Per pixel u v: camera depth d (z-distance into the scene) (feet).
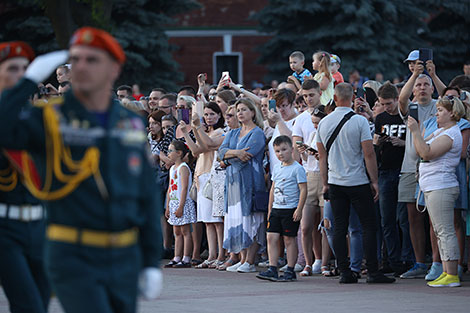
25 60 31.14
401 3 191.52
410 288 55.88
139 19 181.68
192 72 231.09
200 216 71.72
